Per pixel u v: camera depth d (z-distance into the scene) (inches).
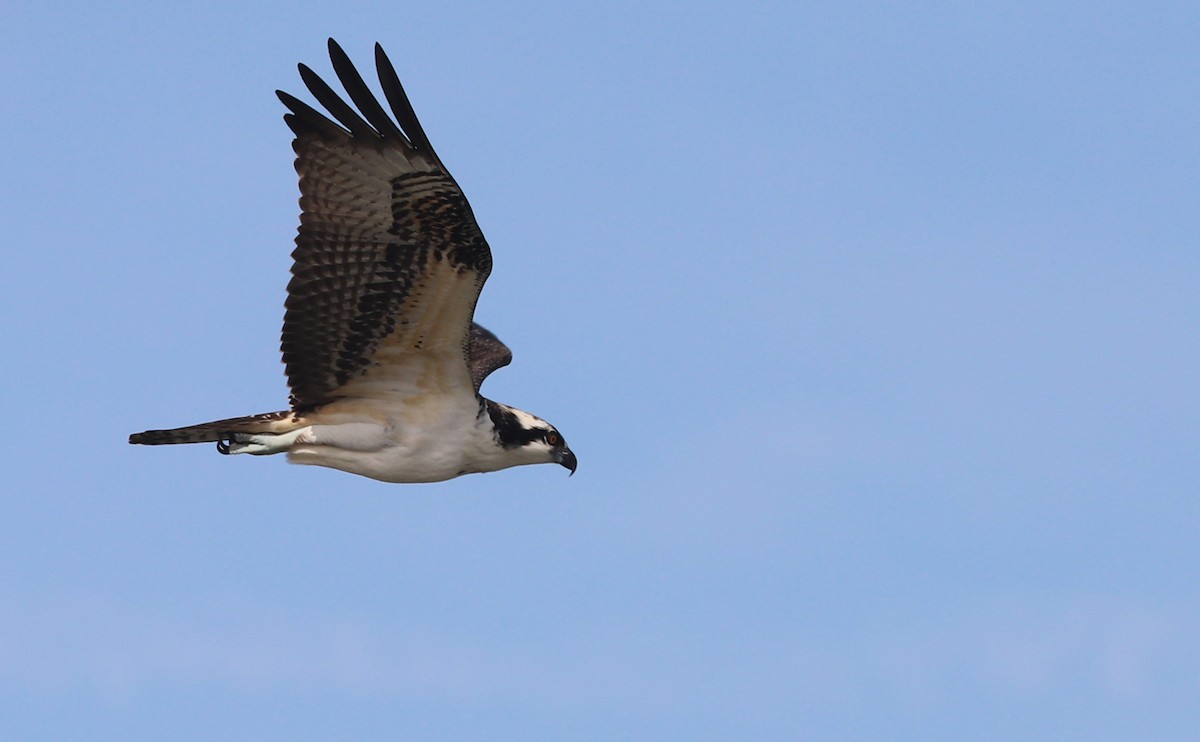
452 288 601.3
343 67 569.3
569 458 673.0
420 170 577.0
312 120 579.2
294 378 625.9
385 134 573.3
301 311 608.1
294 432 633.0
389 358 623.2
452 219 585.3
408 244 593.0
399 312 609.0
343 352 620.4
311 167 587.5
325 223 594.2
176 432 625.3
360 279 601.3
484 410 650.2
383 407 634.2
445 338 617.6
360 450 634.2
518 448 661.3
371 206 588.4
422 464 639.1
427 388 632.4
